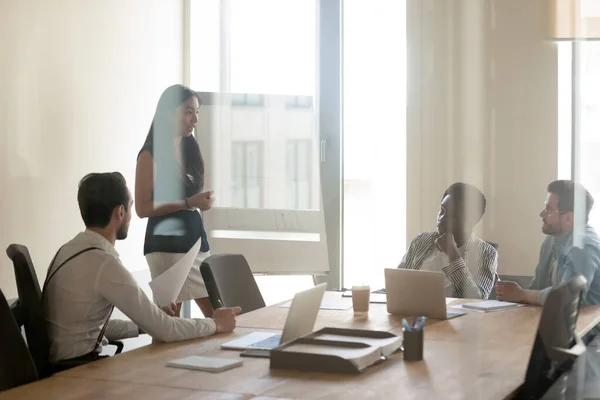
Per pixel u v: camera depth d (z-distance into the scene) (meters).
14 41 3.95
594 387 1.76
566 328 1.82
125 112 4.74
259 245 4.33
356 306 2.48
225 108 4.55
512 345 1.90
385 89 4.01
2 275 3.90
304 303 1.94
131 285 2.10
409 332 1.78
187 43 5.02
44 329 2.11
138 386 1.58
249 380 1.62
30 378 1.86
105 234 2.22
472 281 2.21
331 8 4.24
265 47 4.64
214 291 2.79
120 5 4.66
